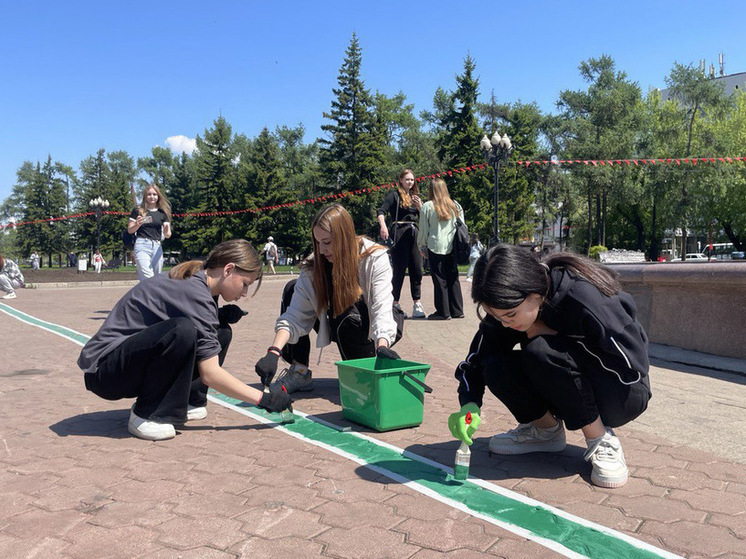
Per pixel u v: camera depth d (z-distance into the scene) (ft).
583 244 179.11
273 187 188.75
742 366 16.01
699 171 143.33
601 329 7.70
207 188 194.29
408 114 211.20
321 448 9.88
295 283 13.41
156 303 10.41
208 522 7.13
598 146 153.79
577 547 6.47
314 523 7.09
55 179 247.70
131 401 13.51
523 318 7.51
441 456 9.48
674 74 152.76
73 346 21.34
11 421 11.76
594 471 8.32
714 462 9.23
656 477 8.59
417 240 26.53
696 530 6.91
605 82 173.68
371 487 8.19
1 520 7.22
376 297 12.06
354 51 165.78
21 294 49.24
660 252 169.27
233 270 10.59
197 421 11.66
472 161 155.74
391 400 10.61
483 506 7.55
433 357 18.22
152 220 27.66
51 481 8.50
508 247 7.51
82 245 223.10
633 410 8.27
